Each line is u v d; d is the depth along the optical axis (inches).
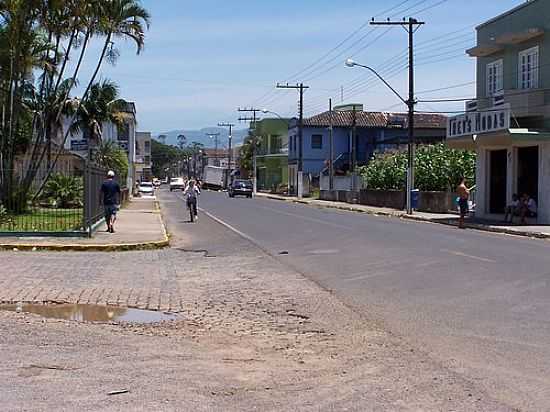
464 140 1385.3
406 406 259.1
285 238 994.1
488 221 1310.3
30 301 486.9
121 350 347.9
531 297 494.9
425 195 1724.9
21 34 1362.0
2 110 1489.9
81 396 268.7
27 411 250.1
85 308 467.8
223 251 842.8
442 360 327.6
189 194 1393.9
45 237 915.4
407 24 1605.6
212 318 438.9
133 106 3235.7
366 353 344.5
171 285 570.9
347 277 607.2
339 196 2458.2
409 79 1619.1
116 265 698.2
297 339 379.2
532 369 310.2
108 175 1037.8
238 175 4950.8
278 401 266.4
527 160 1332.4
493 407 257.4
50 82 1509.6
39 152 1683.1
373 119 3378.4
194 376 301.4
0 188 1109.7
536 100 1263.5
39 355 333.1
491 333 384.2
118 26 1470.2
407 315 439.2
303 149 3309.5
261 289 550.6
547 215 1228.5
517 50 1358.3
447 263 686.5
